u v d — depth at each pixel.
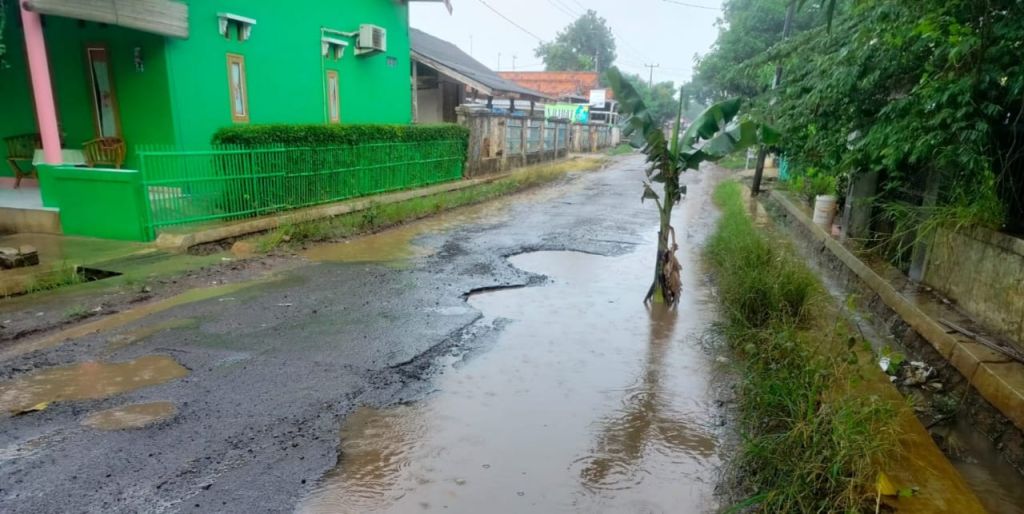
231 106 10.26
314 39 12.19
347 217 9.76
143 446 3.24
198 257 7.42
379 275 6.98
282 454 3.21
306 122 12.18
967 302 5.05
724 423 3.70
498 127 18.38
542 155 22.88
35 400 3.75
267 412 3.65
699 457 3.31
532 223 10.89
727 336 5.07
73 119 9.94
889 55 5.71
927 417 4.06
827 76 6.55
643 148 6.06
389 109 15.18
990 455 3.59
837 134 7.06
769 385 3.67
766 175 20.23
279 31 11.22
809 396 3.28
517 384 4.18
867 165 6.75
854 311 6.04
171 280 6.47
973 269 5.00
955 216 5.22
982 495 3.21
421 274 7.08
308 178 10.16
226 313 5.50
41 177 7.98
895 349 5.13
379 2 14.24
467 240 9.20
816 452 2.90
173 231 7.87
